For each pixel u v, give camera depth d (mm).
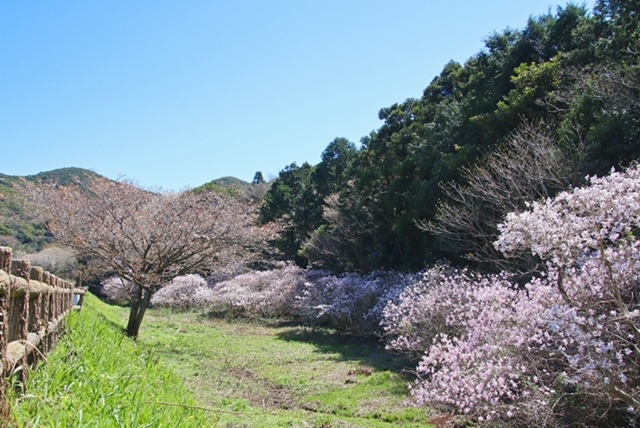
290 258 28234
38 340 3520
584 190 5047
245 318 20875
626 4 12344
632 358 5270
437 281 11125
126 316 18812
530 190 10102
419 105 22172
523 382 5578
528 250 8383
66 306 6910
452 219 12008
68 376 3557
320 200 29141
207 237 12945
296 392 8797
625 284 5383
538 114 12531
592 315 5207
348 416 7238
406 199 17391
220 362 11148
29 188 13250
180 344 13023
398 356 11477
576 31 14391
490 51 17250
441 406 6473
